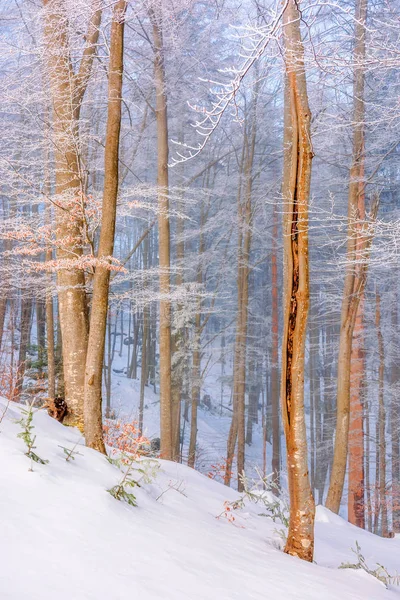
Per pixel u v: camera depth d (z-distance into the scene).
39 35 9.26
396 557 7.05
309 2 4.86
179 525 4.02
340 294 16.80
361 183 12.84
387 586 4.82
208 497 6.23
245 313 18.92
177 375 17.47
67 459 4.46
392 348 18.72
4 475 3.56
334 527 8.60
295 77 4.86
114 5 6.38
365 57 5.70
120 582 2.52
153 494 4.97
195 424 18.08
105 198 6.02
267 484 6.38
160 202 12.39
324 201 16.70
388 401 19.08
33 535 2.77
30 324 20.84
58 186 8.24
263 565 3.64
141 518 3.77
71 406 7.28
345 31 7.45
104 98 11.18
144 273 12.16
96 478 4.25
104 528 3.22
